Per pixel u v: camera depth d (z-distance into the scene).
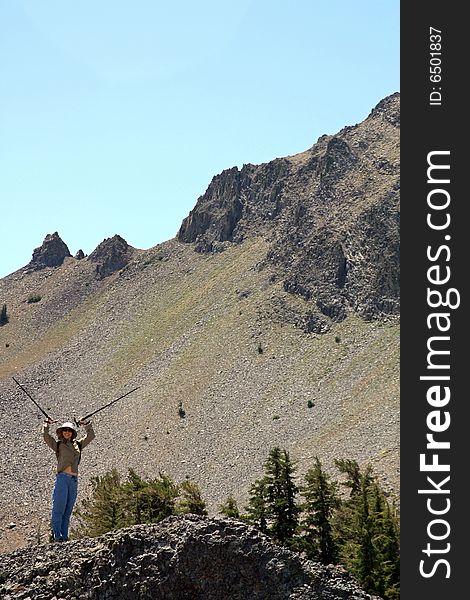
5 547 126.31
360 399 165.75
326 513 58.66
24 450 188.88
